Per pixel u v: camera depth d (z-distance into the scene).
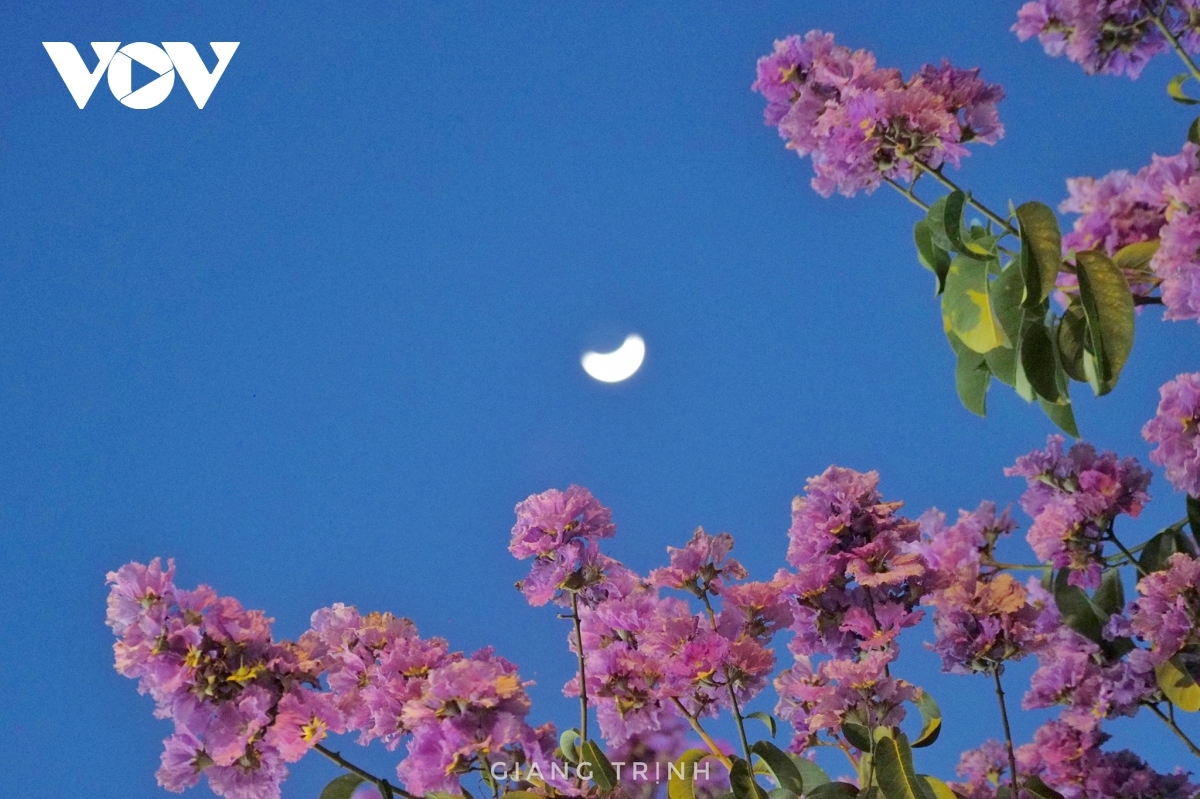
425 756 1.55
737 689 1.86
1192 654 2.05
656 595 2.01
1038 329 1.86
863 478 1.98
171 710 1.59
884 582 1.87
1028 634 1.93
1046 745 2.26
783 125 2.08
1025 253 1.76
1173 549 2.15
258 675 1.61
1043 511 2.30
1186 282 1.75
